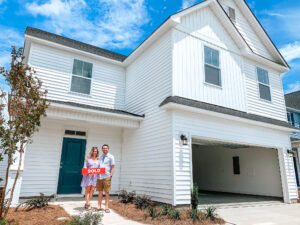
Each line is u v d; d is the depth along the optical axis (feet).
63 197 27.30
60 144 28.48
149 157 25.81
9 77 15.94
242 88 31.73
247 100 31.78
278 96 36.81
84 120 25.85
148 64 30.07
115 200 25.81
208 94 27.50
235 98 30.35
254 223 18.07
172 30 26.53
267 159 36.55
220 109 26.84
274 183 34.91
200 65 27.84
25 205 19.66
